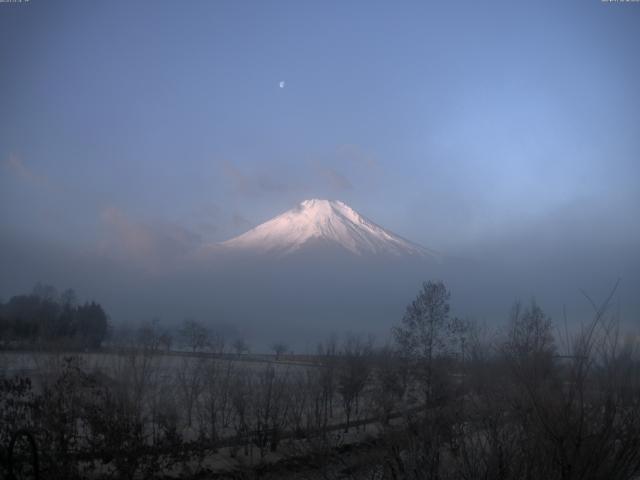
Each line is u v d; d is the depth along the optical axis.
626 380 7.31
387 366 32.31
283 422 25.83
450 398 13.28
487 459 7.85
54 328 33.06
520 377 8.02
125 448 18.72
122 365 24.48
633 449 7.21
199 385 30.41
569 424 7.20
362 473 10.40
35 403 17.28
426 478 8.71
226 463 23.06
